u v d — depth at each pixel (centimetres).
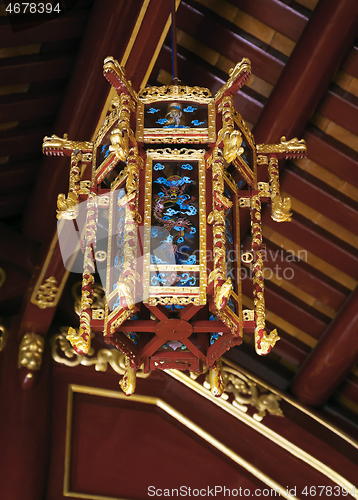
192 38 497
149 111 287
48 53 460
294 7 464
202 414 526
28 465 473
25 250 530
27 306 507
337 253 538
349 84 484
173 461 512
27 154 519
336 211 525
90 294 273
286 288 563
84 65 427
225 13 482
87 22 442
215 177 266
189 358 283
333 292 549
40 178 504
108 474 500
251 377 547
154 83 520
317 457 521
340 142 505
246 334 575
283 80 455
